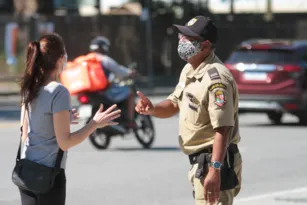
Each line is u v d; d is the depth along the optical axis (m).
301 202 18.86
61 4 82.50
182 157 26.64
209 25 11.62
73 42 67.19
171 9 75.06
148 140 28.91
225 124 11.28
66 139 10.99
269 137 32.59
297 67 36.31
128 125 28.00
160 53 72.88
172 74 73.12
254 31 79.75
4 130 35.53
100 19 68.44
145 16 67.06
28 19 61.44
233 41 79.06
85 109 45.28
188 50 11.62
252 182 21.89
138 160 25.94
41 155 11.05
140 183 21.58
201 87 11.52
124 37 69.88
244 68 36.88
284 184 21.56
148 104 12.33
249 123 39.28
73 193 20.12
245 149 28.73
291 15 85.44
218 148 11.28
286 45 37.00
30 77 11.06
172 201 19.17
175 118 41.09
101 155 27.09
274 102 36.41
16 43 61.06
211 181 11.24
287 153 27.66
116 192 20.28
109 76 27.50
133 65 27.94
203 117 11.58
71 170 23.83
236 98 11.70
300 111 36.62
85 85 26.77
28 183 10.97
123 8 77.12
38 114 11.04
